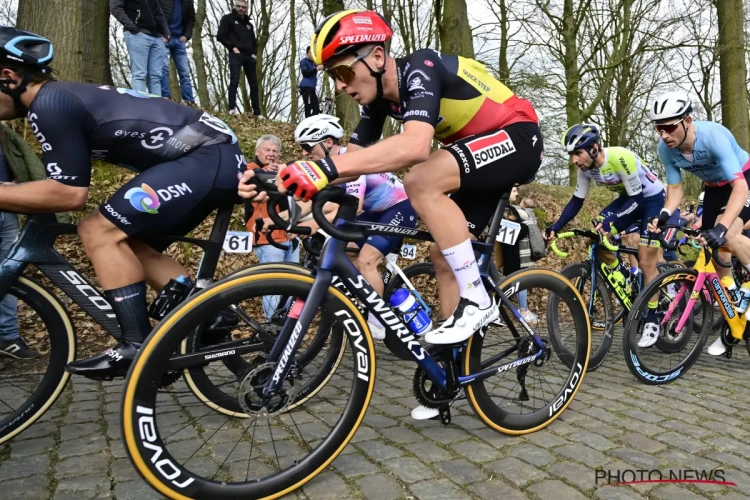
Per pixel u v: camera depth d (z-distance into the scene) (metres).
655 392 2.65
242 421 2.18
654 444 1.96
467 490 1.59
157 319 1.91
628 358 2.70
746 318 3.06
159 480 1.39
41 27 5.20
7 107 1.66
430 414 2.16
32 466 1.75
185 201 1.77
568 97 10.02
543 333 2.34
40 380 1.95
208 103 12.50
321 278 1.62
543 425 2.11
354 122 9.16
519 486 1.61
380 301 1.75
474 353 1.97
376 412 2.31
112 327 1.88
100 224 1.70
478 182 1.81
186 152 1.80
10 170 2.27
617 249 3.20
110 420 2.21
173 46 6.73
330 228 1.51
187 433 2.05
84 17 5.65
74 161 1.62
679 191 3.28
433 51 1.81
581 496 1.56
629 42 10.39
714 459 1.83
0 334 2.04
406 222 3.22
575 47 10.12
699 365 3.23
